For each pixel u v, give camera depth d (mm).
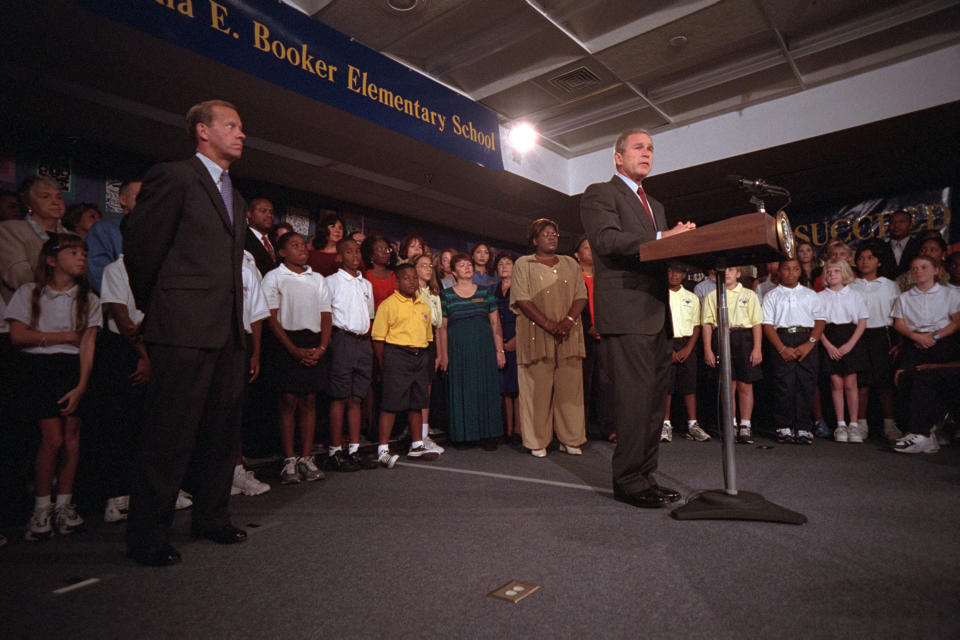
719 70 4852
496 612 1276
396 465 3299
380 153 4938
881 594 1315
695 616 1226
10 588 1489
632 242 2055
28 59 3234
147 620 1287
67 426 2125
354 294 3350
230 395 1853
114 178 4559
